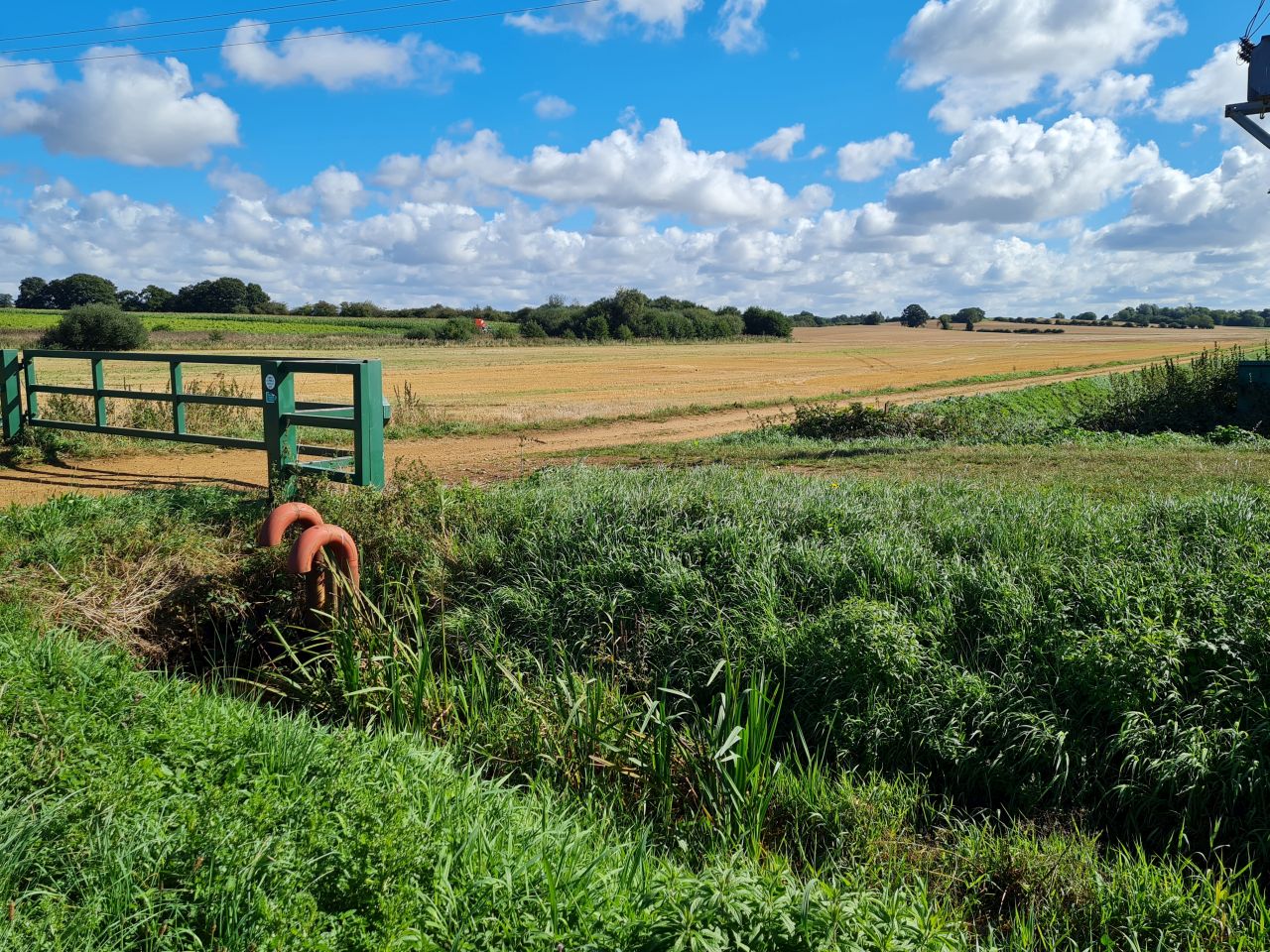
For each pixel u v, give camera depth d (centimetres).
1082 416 2211
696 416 2456
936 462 1316
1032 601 627
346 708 661
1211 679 539
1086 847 485
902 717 582
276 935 289
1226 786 497
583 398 2888
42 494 1012
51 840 354
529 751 576
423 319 11044
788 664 632
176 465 1242
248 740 458
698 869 469
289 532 810
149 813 362
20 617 638
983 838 500
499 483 1066
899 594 677
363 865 315
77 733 435
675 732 581
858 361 5966
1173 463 1221
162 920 316
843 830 505
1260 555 639
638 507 841
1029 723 556
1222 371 2116
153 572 761
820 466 1319
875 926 323
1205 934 415
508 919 314
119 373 3469
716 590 719
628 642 700
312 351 5875
